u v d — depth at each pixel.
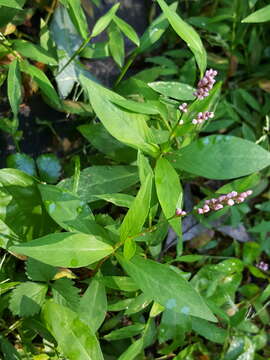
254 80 0.34
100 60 0.31
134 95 0.28
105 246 0.20
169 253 0.30
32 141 0.29
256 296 0.31
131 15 0.33
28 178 0.24
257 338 0.30
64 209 0.21
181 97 0.25
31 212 0.23
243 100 0.34
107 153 0.26
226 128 0.34
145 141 0.23
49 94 0.24
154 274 0.20
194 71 0.31
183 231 0.30
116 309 0.25
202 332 0.28
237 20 0.33
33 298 0.22
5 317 0.25
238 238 0.32
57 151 0.29
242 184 0.28
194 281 0.29
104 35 0.31
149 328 0.26
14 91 0.23
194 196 0.32
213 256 0.31
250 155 0.23
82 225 0.21
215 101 0.31
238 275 0.30
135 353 0.23
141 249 0.25
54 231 0.24
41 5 0.28
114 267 0.26
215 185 0.33
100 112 0.21
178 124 0.23
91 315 0.22
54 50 0.27
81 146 0.30
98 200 0.26
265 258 0.34
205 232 0.31
